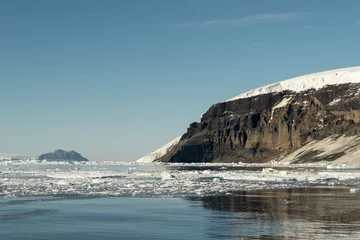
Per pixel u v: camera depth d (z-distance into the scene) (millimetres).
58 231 35375
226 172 142625
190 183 86438
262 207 48719
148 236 33188
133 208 48594
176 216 42531
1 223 39062
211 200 56062
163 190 70375
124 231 35281
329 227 36000
